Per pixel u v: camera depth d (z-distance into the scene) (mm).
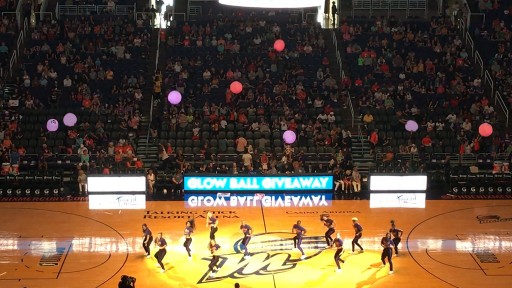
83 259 28766
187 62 46312
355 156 41000
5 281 26625
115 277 27172
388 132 42062
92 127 41500
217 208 35125
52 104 42969
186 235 28984
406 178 37750
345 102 44375
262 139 40781
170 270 27859
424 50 47875
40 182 37531
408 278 27281
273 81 45469
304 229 29203
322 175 37844
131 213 34281
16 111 42125
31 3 48719
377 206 35500
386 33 49000
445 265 28469
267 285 26625
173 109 42719
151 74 46469
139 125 42156
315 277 27359
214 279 27125
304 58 47094
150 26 49656
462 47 47906
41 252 29375
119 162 39062
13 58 45562
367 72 46531
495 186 38062
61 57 45625
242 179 37656
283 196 37219
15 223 32719
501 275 27578
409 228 32438
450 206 35562
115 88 44094
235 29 48656
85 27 48000
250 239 30453
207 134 41531
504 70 45594
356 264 28562
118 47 46625
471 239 31141
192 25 48875
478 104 43344
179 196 37062
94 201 36000
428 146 41000
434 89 44969
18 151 39344
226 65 46469
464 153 40625
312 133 41656
